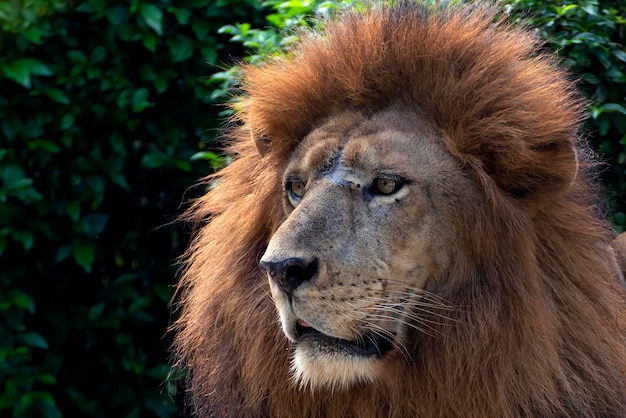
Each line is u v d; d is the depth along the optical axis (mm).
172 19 9266
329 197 4832
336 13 6102
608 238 5672
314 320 4703
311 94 5277
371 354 4867
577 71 7578
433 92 5047
